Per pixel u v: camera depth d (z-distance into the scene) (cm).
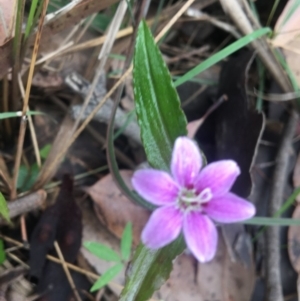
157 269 6
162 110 6
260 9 10
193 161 6
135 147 9
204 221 6
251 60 9
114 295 8
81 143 9
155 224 6
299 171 9
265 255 9
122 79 8
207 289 8
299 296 8
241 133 8
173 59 10
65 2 9
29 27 7
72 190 8
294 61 9
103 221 8
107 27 9
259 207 9
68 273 8
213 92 10
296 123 9
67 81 8
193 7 10
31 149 9
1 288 8
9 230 8
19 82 8
